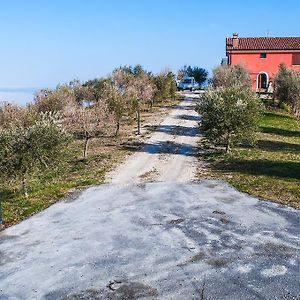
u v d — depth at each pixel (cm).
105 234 1673
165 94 5684
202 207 1952
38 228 1748
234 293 1234
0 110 3328
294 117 4759
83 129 3053
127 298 1225
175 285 1285
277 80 5159
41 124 2130
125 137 3650
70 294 1255
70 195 2161
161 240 1605
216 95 2947
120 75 5438
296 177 2400
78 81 5641
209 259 1445
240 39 7169
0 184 2250
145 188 2256
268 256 1459
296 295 1221
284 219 1794
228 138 2969
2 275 1377
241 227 1714
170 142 3409
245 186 2241
